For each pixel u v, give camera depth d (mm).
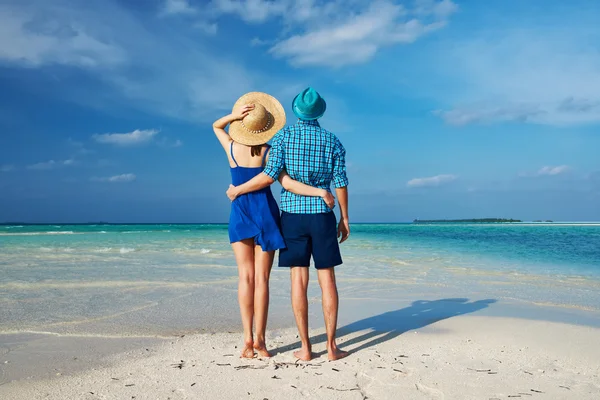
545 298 5945
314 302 5594
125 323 4344
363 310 5184
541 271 8828
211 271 8195
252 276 3463
